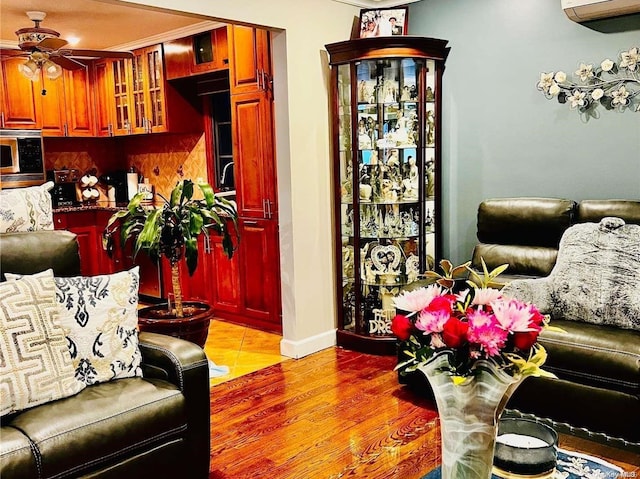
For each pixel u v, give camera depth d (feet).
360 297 14.07
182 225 11.35
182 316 11.84
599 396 9.00
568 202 11.79
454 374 4.66
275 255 15.31
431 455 8.57
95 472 6.86
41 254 8.56
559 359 9.30
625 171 11.87
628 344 8.89
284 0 12.76
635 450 6.35
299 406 10.95
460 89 14.10
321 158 14.01
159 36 17.83
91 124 20.89
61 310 7.76
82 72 20.49
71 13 15.17
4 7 14.52
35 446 6.42
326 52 13.91
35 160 19.06
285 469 8.71
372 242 13.96
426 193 13.93
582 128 12.34
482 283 5.24
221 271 16.93
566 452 6.11
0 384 6.85
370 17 14.38
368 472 8.46
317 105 13.79
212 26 16.25
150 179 21.38
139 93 19.13
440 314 4.71
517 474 5.20
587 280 10.18
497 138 13.65
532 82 12.92
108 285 8.25
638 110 11.53
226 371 12.92
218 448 9.43
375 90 13.48
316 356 13.87
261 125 14.96
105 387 7.66
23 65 14.07
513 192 13.56
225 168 18.63
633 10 11.16
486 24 13.47
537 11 12.67
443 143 14.60
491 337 4.42
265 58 14.60
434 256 14.40
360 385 11.91
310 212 13.83
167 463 7.59
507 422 5.74
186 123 18.60
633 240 10.18
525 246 12.25
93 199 21.79
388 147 13.65
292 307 13.73
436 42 13.23
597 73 11.97
